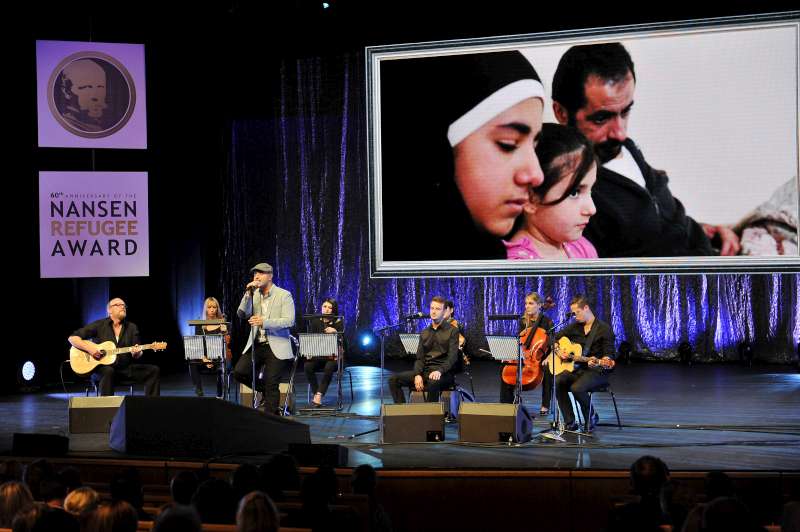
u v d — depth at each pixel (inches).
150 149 463.2
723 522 105.8
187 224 489.7
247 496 109.6
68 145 422.9
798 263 386.3
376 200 440.8
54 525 103.3
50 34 434.3
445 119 432.1
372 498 164.1
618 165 410.0
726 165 395.2
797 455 239.6
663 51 402.0
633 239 409.1
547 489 217.2
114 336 319.9
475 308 512.4
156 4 418.0
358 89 518.3
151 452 234.8
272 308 312.0
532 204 423.2
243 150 531.5
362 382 424.5
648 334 488.7
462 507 219.9
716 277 479.8
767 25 387.9
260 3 416.5
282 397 333.4
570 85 415.2
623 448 252.1
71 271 418.0
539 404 349.4
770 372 436.8
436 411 266.8
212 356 331.3
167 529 100.7
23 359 413.7
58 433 291.1
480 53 426.3
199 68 473.7
